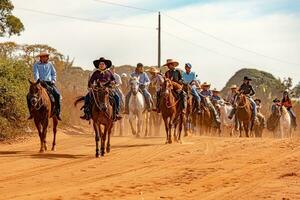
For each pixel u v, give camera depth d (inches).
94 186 518.0
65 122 1282.0
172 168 627.5
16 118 1059.3
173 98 876.0
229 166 636.1
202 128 1237.7
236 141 906.1
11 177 577.0
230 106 1380.4
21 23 1529.3
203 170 609.3
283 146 815.7
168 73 914.1
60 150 825.5
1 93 1032.8
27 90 1097.4
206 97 1242.6
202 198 464.8
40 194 479.5
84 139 1005.8
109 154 759.1
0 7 1492.4
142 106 1051.9
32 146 896.9
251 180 547.2
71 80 1823.3
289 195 471.5
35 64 813.9
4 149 852.6
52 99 807.1
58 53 1776.6
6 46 1481.3
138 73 1084.5
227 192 489.4
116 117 766.5
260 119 1449.3
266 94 2652.6
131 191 493.7
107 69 763.4
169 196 472.4
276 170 603.5
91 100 742.5
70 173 601.6
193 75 1047.6
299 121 1857.8
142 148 814.5
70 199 458.0
